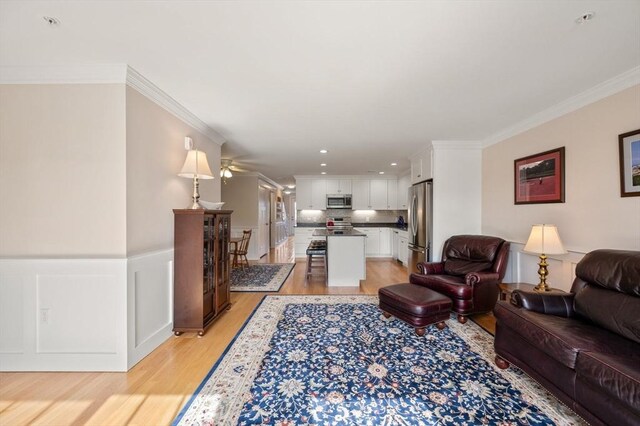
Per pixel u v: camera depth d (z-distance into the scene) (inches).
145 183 95.0
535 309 82.3
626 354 59.6
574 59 79.2
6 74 83.4
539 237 102.8
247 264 244.2
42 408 68.1
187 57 78.2
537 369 70.7
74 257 85.0
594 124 99.7
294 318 126.0
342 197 308.5
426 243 172.7
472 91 100.2
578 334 66.6
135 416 65.1
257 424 62.3
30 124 84.8
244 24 63.9
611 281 76.1
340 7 58.5
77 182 85.3
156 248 100.9
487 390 74.3
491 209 161.2
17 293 84.4
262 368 85.0
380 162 233.0
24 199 84.8
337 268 184.4
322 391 73.9
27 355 84.6
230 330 113.3
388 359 90.3
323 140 165.0
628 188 88.1
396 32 67.0
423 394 72.6
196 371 83.7
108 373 83.2
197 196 113.8
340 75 88.2
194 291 108.0
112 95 85.4
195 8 58.7
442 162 169.3
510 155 145.2
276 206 406.6
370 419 63.8
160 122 103.1
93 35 68.2
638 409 47.4
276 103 110.3
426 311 107.4
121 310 84.8
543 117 121.1
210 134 143.5
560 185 113.7
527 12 60.1
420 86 96.1
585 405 57.7
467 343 101.5
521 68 84.3
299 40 70.1
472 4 57.7
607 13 60.2
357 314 130.8
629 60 79.7
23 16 60.8
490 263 133.3
